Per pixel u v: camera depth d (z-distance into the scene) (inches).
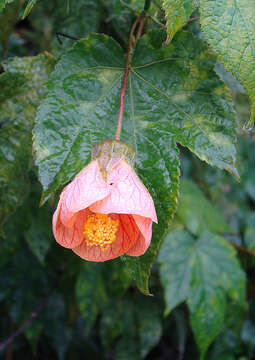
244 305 19.6
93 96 13.9
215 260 19.7
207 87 13.8
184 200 20.6
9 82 15.2
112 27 17.3
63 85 13.8
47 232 18.3
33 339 21.8
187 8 12.9
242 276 19.7
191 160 23.5
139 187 12.8
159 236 13.3
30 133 15.3
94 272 19.8
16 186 15.3
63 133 13.5
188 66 13.9
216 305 19.3
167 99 14.0
